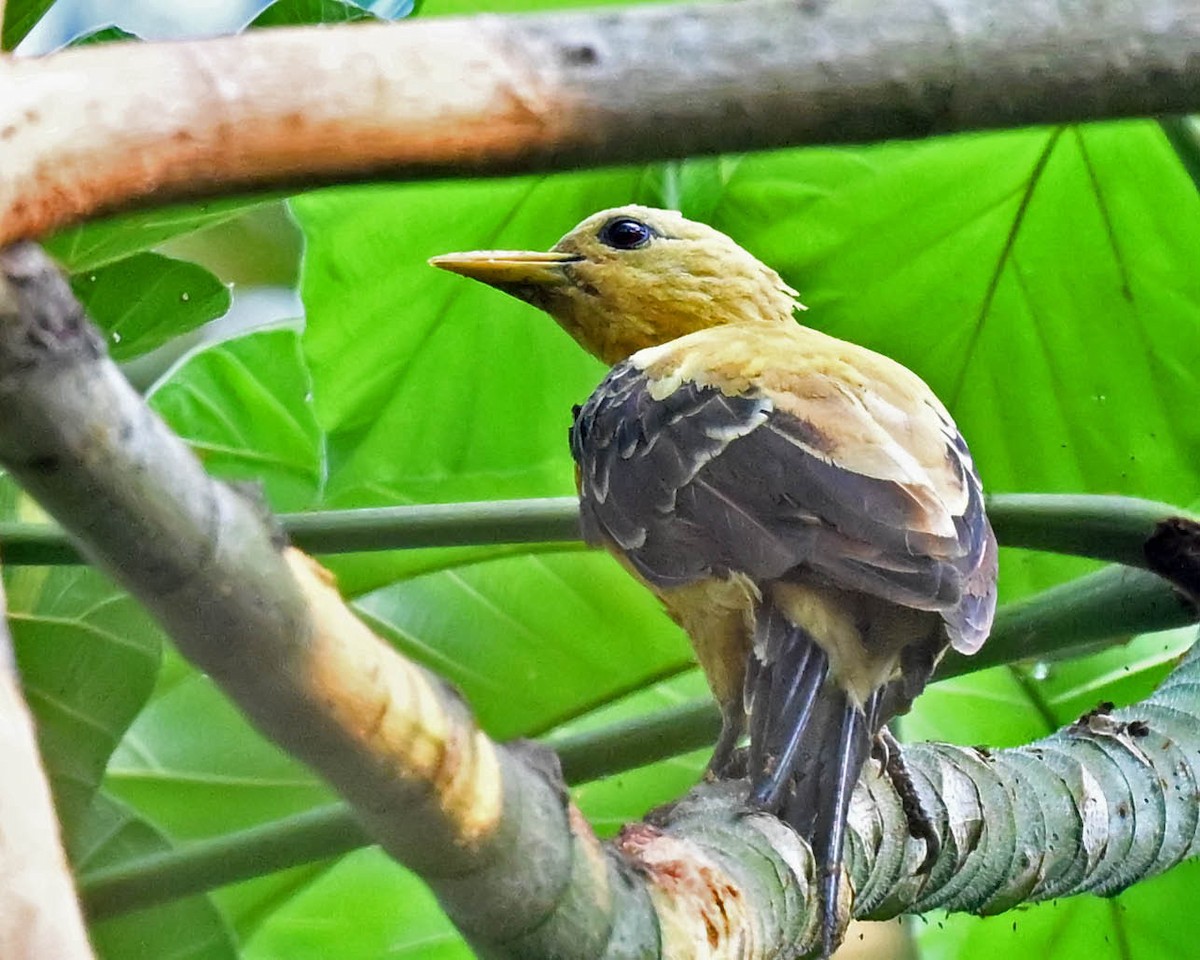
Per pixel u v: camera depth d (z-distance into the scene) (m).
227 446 4.18
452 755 3.21
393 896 4.18
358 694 3.01
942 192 4.17
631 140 2.81
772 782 4.03
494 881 3.45
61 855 2.08
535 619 4.16
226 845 4.06
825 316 4.19
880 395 4.08
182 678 4.16
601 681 4.16
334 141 2.64
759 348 4.10
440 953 4.19
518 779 3.48
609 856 3.99
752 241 4.18
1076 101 3.01
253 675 2.91
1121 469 4.19
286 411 4.18
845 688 4.05
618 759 4.08
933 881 4.04
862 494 4.06
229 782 4.16
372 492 4.18
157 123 2.53
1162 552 4.07
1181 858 4.06
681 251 4.17
